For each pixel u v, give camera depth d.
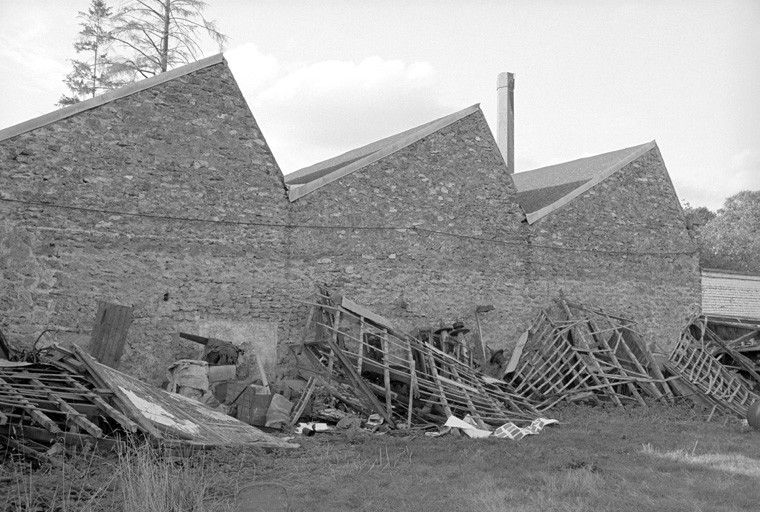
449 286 17.70
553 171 25.67
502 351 17.94
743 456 11.07
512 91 31.30
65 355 11.43
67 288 13.51
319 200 16.17
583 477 9.25
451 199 17.95
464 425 12.82
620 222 20.66
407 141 17.41
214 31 28.55
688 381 17.48
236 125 15.28
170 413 10.69
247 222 15.27
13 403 9.29
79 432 9.57
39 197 13.40
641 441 12.27
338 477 9.18
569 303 19.11
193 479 8.20
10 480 7.95
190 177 14.75
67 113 13.66
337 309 15.06
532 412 15.23
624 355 18.42
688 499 8.36
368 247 16.67
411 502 8.12
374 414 13.62
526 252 19.00
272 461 9.91
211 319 14.75
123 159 14.14
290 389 14.31
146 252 14.24
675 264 21.55
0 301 12.99
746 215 51.31
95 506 7.31
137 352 14.02
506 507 7.91
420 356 15.27
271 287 15.44
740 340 19.53
